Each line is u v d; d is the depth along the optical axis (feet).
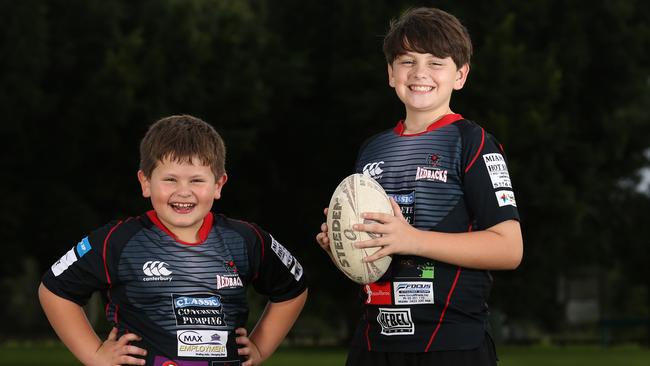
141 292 14.66
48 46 74.69
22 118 71.67
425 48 15.03
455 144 14.93
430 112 15.47
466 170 14.69
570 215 77.10
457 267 14.56
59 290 14.76
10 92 69.21
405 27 15.33
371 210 14.42
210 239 15.05
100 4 76.54
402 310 14.67
